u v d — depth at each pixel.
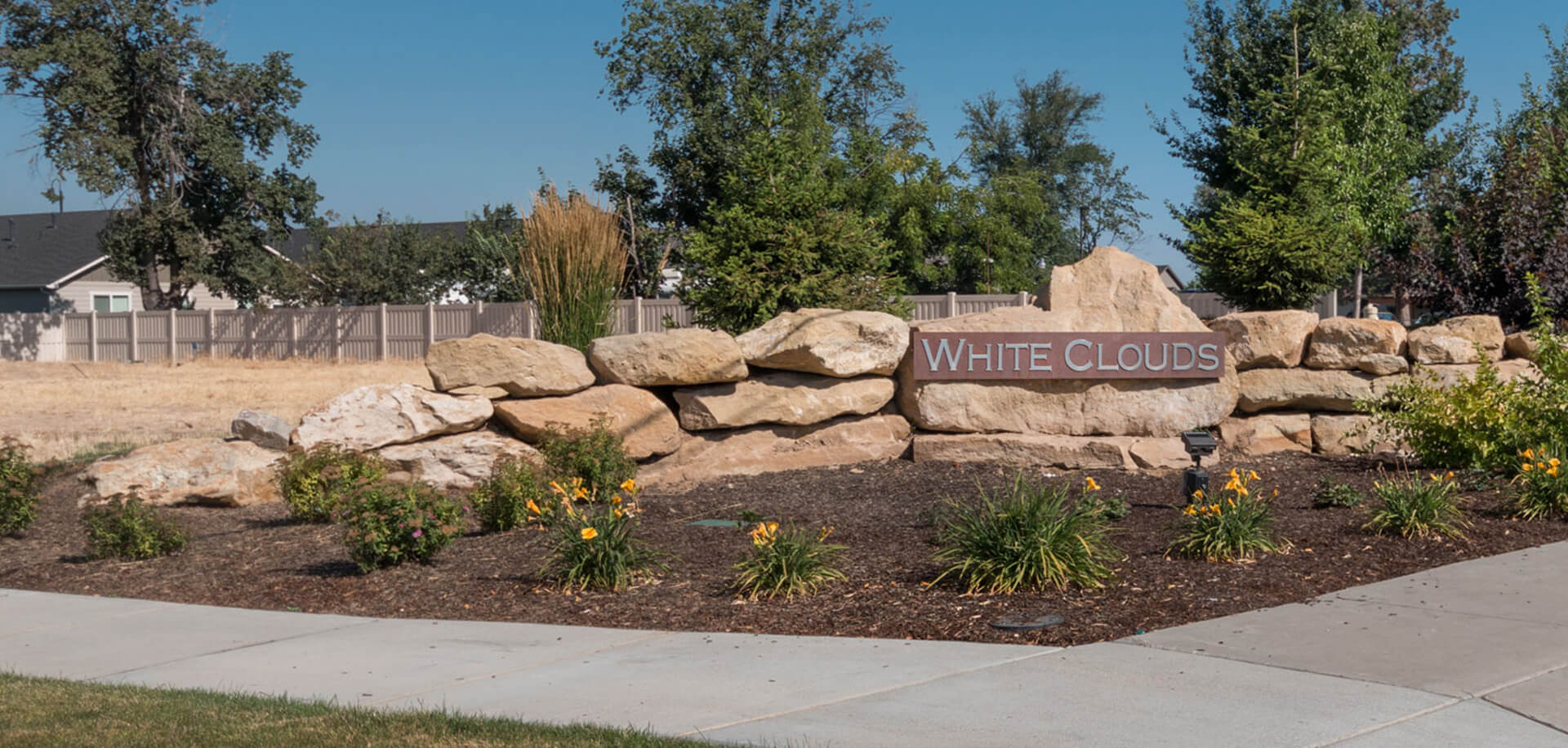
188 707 5.48
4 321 44.97
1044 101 64.38
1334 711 5.00
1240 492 8.29
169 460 12.17
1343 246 17.12
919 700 5.34
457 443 11.91
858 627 6.82
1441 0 39.38
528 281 14.82
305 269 44.72
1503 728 4.76
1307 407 12.99
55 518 12.09
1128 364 12.56
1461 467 11.38
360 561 8.70
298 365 37.16
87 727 5.19
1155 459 12.05
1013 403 12.64
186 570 9.28
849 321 12.52
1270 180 17.03
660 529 9.74
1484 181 20.03
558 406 12.11
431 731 4.97
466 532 10.13
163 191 44.38
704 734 4.92
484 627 7.18
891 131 39.94
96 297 53.31
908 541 8.94
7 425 19.98
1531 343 12.99
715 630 6.95
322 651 6.72
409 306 37.16
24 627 7.64
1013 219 40.72
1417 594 7.07
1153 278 13.06
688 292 14.66
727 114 36.31
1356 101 26.86
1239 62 28.81
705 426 12.40
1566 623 6.36
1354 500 9.69
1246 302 14.96
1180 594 7.17
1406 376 12.68
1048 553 7.33
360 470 10.88
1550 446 10.30
